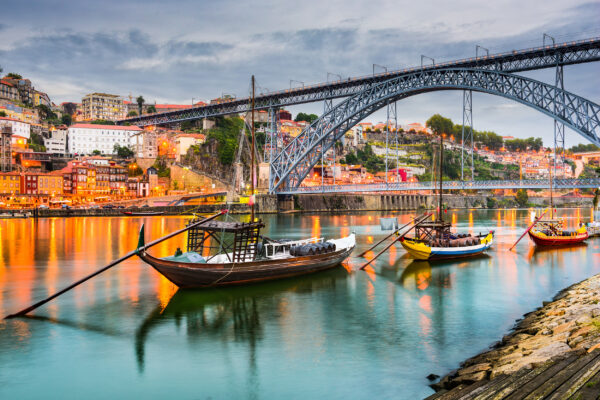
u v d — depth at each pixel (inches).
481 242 2138.3
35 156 6624.0
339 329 1007.0
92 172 6186.0
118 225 3939.5
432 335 956.0
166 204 6127.0
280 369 788.6
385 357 832.3
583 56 3895.2
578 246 2422.5
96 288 1397.6
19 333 986.1
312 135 5979.3
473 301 1249.4
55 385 737.6
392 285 1456.7
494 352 783.7
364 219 5369.1
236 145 7485.2
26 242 2652.6
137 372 784.9
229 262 1396.4
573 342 690.8
